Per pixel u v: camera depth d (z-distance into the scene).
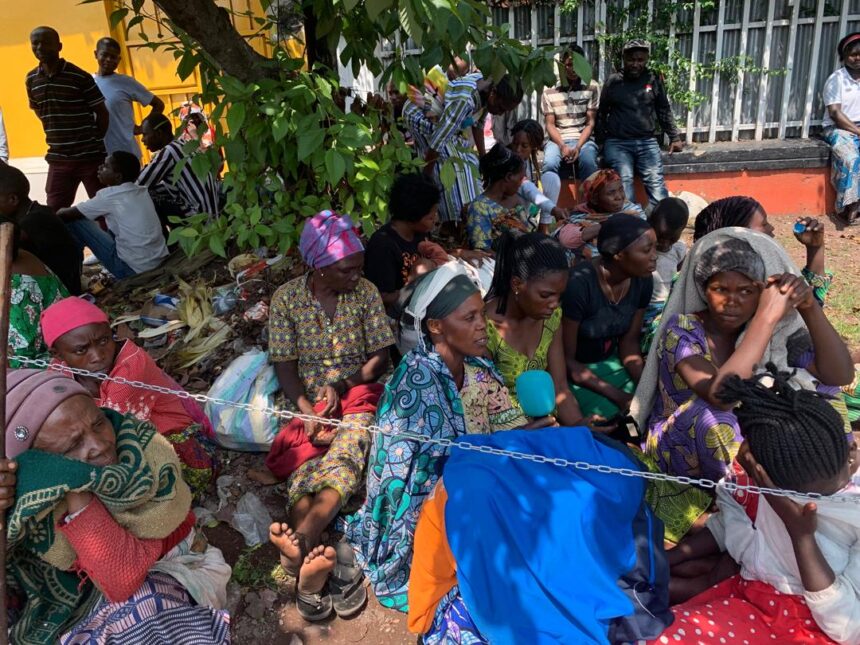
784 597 2.17
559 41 7.38
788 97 7.37
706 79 7.48
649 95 6.87
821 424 1.96
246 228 4.06
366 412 3.21
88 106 6.61
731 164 7.14
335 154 3.64
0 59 7.77
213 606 2.40
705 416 2.70
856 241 6.46
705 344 2.77
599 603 1.93
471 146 5.60
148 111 7.91
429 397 2.58
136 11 4.04
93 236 5.38
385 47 7.20
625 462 2.22
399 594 2.64
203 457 3.16
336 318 3.31
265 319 4.33
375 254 3.98
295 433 3.19
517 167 4.83
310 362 3.34
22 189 4.11
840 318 4.88
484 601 1.94
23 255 3.25
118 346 2.97
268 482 3.29
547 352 3.27
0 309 1.95
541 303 2.95
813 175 7.03
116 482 2.08
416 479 2.55
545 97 7.12
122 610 2.15
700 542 2.60
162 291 5.10
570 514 2.00
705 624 2.13
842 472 1.98
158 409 2.99
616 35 7.33
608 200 4.70
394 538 2.57
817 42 7.12
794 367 2.79
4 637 1.94
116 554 2.08
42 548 2.09
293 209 4.49
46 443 2.05
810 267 3.44
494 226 4.85
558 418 3.28
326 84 3.85
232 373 3.53
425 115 5.39
